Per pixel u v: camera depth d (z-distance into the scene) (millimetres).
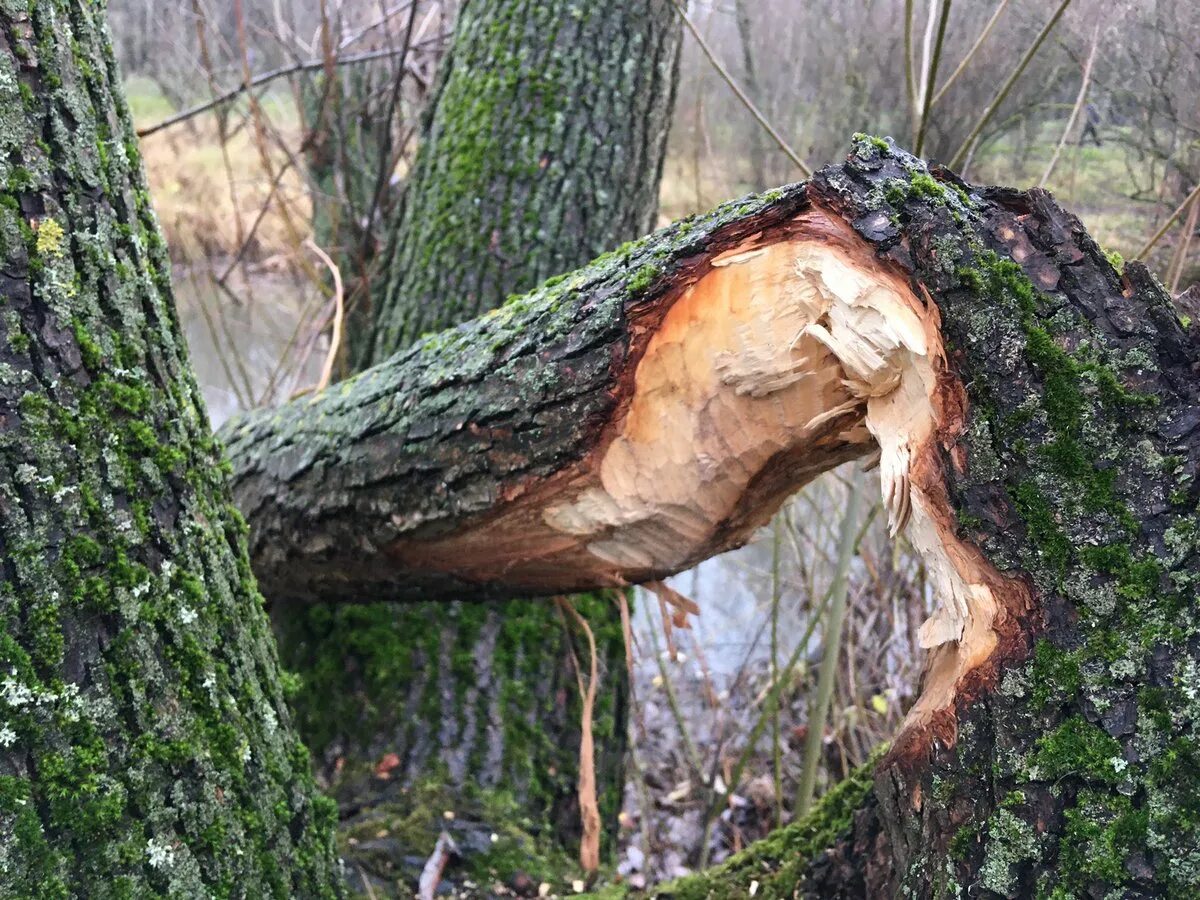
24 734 924
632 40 2402
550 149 2373
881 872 1240
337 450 1606
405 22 3631
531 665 2307
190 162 5074
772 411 1153
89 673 973
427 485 1438
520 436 1293
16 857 918
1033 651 883
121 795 990
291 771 1270
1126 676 821
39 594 935
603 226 2412
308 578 1926
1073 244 887
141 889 1002
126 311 1047
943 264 903
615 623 2451
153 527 1058
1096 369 846
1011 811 870
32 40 942
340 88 3271
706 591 4156
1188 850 779
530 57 2391
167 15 4445
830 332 1036
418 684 2260
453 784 2146
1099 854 808
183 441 1132
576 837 2246
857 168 974
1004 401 881
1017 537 888
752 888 1450
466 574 1616
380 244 3223
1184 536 812
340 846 1878
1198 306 874
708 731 3182
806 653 3186
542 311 1291
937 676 1042
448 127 2482
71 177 978
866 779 1408
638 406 1218
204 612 1126
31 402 936
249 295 4438
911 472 974
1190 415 825
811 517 3463
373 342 2582
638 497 1292
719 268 1105
